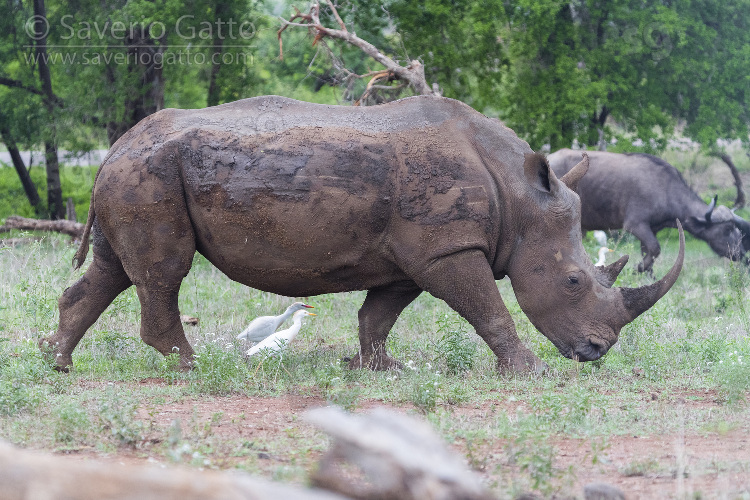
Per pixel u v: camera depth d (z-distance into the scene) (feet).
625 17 156.35
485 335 63.46
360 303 96.84
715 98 163.43
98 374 63.21
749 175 217.15
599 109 178.29
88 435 43.60
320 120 63.21
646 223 124.98
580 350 64.18
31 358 62.13
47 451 40.81
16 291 91.35
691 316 94.89
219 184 61.72
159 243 62.90
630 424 48.26
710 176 213.25
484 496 23.21
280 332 66.80
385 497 23.15
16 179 217.56
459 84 160.97
